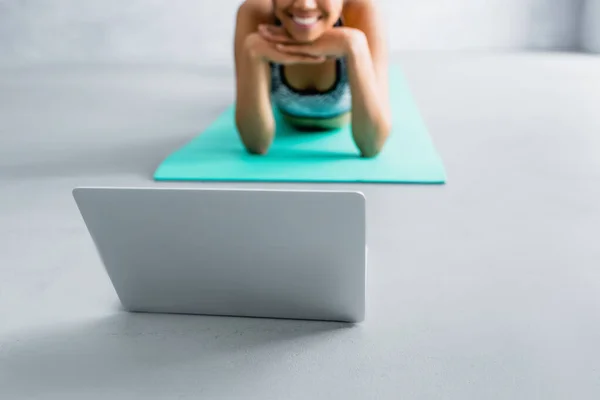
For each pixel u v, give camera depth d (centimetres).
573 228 137
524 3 431
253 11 190
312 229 91
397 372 90
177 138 230
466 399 83
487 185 166
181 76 384
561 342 96
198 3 446
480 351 94
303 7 162
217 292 104
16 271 128
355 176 171
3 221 154
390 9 445
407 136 212
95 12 452
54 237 144
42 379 92
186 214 93
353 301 100
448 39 450
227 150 203
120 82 367
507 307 106
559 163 184
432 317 104
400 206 153
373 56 187
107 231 98
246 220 92
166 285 105
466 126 231
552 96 279
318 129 218
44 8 452
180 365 94
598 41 406
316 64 192
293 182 171
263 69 181
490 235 135
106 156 209
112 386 90
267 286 101
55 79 385
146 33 458
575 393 84
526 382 87
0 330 106
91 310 112
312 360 94
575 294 110
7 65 455
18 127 259
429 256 126
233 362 94
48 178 187
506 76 335
